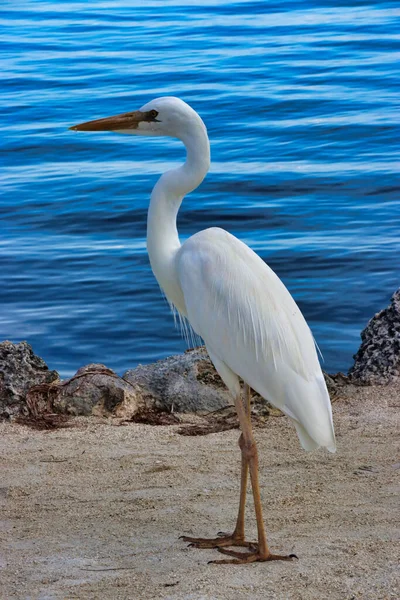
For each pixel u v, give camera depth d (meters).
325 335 14.52
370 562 6.57
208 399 10.84
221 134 24.44
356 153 22.83
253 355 7.40
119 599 6.16
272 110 26.05
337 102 26.56
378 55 31.42
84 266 17.05
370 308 15.23
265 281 7.55
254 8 40.19
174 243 8.28
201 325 7.65
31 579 6.57
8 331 14.79
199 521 7.72
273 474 8.80
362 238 17.92
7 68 31.02
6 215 19.55
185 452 9.42
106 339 14.57
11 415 10.54
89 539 7.36
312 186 20.78
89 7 42.25
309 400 7.25
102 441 9.78
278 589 6.21
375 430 9.91
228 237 7.75
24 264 17.16
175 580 6.48
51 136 24.30
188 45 33.72
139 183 20.95
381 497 8.05
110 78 29.30
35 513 7.95
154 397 11.00
